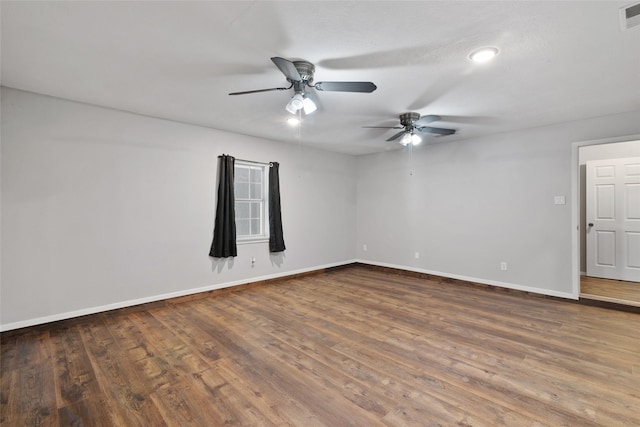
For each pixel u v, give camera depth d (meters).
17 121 2.99
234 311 3.70
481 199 4.82
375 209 6.33
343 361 2.49
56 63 2.44
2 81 2.80
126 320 3.41
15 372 2.33
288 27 1.95
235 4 1.72
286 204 5.39
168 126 3.99
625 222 4.79
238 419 1.82
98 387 2.14
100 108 3.47
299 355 2.59
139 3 1.71
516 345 2.76
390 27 1.94
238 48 2.20
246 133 4.73
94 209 3.44
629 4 1.72
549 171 4.18
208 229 4.38
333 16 1.83
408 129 3.78
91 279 3.41
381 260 6.23
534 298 4.20
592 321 3.33
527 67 2.50
